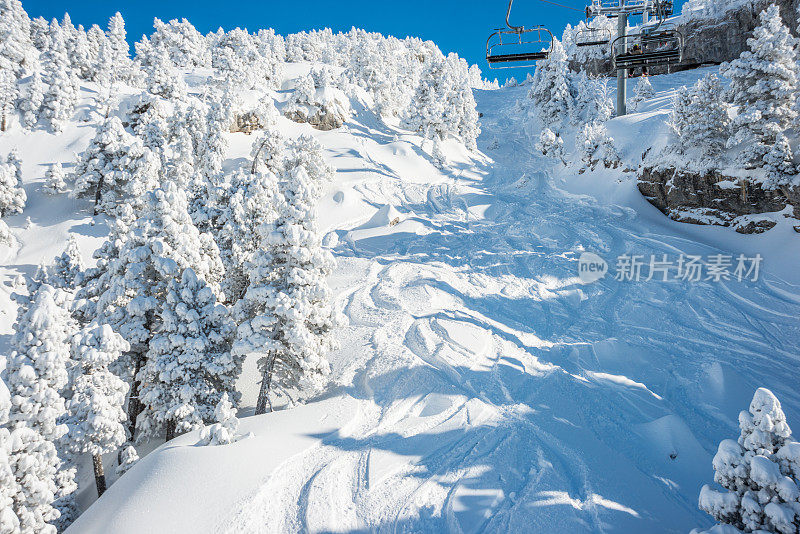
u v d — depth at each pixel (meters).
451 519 12.03
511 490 12.89
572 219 42.25
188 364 19.59
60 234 48.72
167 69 72.06
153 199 21.78
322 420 16.86
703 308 26.56
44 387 15.95
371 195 56.25
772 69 32.00
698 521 12.09
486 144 84.00
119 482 14.82
